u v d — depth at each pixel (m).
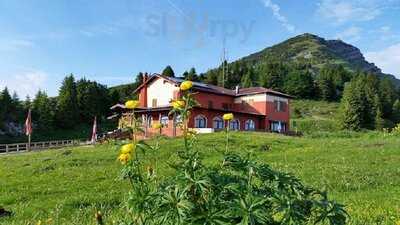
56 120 116.06
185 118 5.30
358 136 54.84
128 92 148.38
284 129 78.81
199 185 4.65
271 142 40.16
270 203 4.88
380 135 51.47
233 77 182.12
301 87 177.75
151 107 72.00
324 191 5.23
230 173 5.09
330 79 181.38
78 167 28.47
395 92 180.50
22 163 32.03
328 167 24.41
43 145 71.50
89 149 39.22
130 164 5.04
